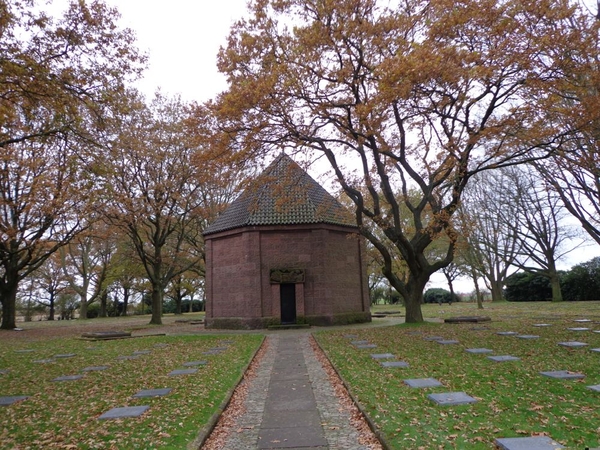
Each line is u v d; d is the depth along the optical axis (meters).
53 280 55.56
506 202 41.78
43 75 11.93
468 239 40.50
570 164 21.50
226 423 7.45
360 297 30.30
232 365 12.85
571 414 6.61
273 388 10.20
